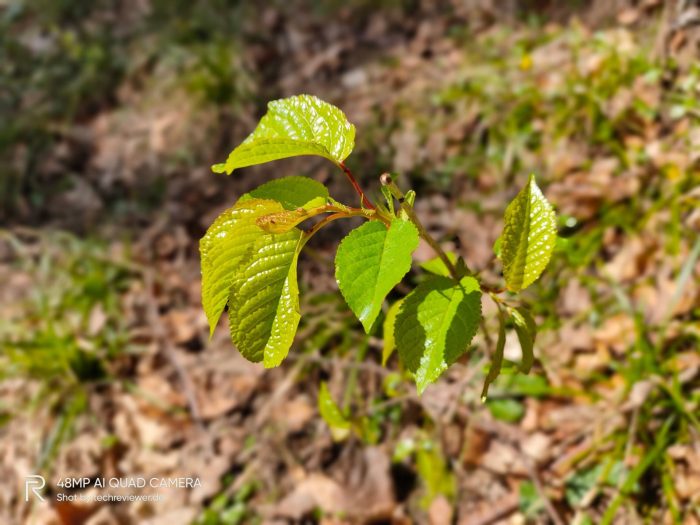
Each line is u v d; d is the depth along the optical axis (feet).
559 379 1.96
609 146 2.41
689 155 2.23
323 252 2.44
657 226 2.15
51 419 2.30
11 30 3.85
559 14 3.02
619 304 2.04
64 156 3.22
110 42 3.62
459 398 1.86
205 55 3.32
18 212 3.07
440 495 1.88
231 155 0.91
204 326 2.49
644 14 2.73
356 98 3.03
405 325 0.99
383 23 3.37
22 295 2.71
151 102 3.31
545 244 0.99
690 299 1.95
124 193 3.03
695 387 1.80
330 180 2.70
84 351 2.40
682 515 1.62
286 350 0.95
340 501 1.95
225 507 2.03
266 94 3.19
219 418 2.24
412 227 0.88
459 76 2.92
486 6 3.23
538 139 2.56
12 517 2.12
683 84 2.40
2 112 3.46
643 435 1.75
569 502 1.76
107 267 2.73
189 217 2.85
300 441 2.11
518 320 1.08
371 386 2.11
